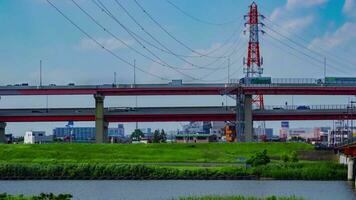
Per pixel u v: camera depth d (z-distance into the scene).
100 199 137.25
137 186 169.50
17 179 195.88
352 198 137.12
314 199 133.38
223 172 193.00
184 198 113.62
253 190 155.88
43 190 159.12
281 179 191.50
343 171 193.00
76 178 196.75
